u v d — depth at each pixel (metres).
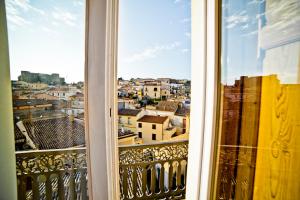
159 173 1.61
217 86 0.89
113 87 0.95
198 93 0.94
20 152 0.90
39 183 0.95
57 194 0.98
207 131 0.91
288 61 0.79
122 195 1.48
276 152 0.84
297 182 0.81
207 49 0.90
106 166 0.97
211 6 0.86
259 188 0.87
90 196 0.97
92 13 0.90
